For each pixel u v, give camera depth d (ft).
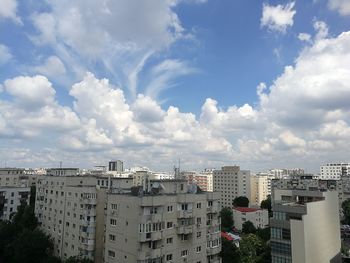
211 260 250.98
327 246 297.74
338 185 652.48
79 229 280.51
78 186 295.07
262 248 380.58
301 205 276.62
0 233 319.68
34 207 379.55
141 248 204.33
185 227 226.58
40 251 288.51
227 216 590.14
